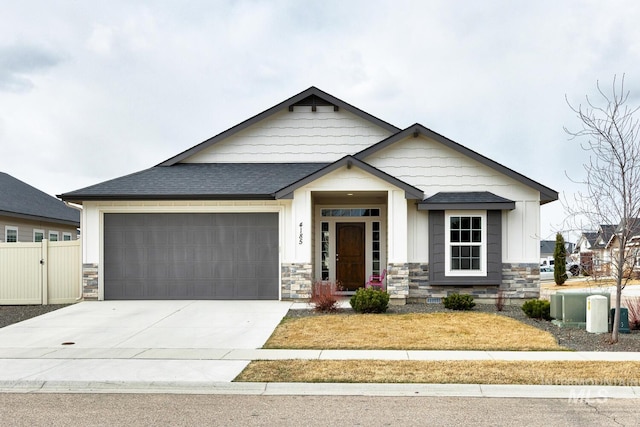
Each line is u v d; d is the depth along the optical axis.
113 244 17.08
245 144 19.92
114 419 6.62
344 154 19.73
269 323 13.31
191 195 16.45
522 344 10.97
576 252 15.49
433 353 10.19
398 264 16.59
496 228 16.86
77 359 9.79
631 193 11.34
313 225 18.39
